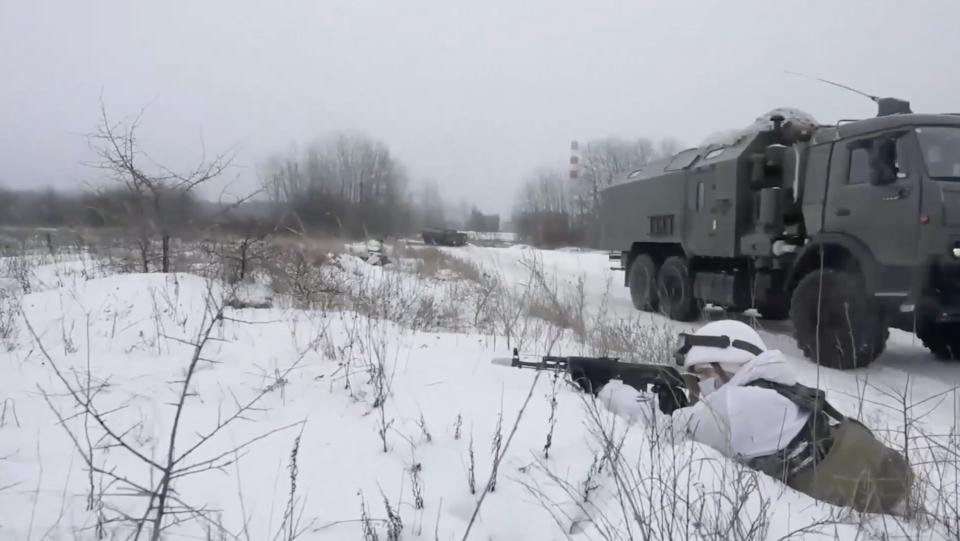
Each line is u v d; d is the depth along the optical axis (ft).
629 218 43.19
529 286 28.73
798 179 28.78
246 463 10.22
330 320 20.31
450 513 9.12
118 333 18.34
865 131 25.02
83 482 9.37
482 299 29.27
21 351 16.63
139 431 11.23
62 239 39.45
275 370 13.89
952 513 9.79
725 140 34.17
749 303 32.40
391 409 12.95
